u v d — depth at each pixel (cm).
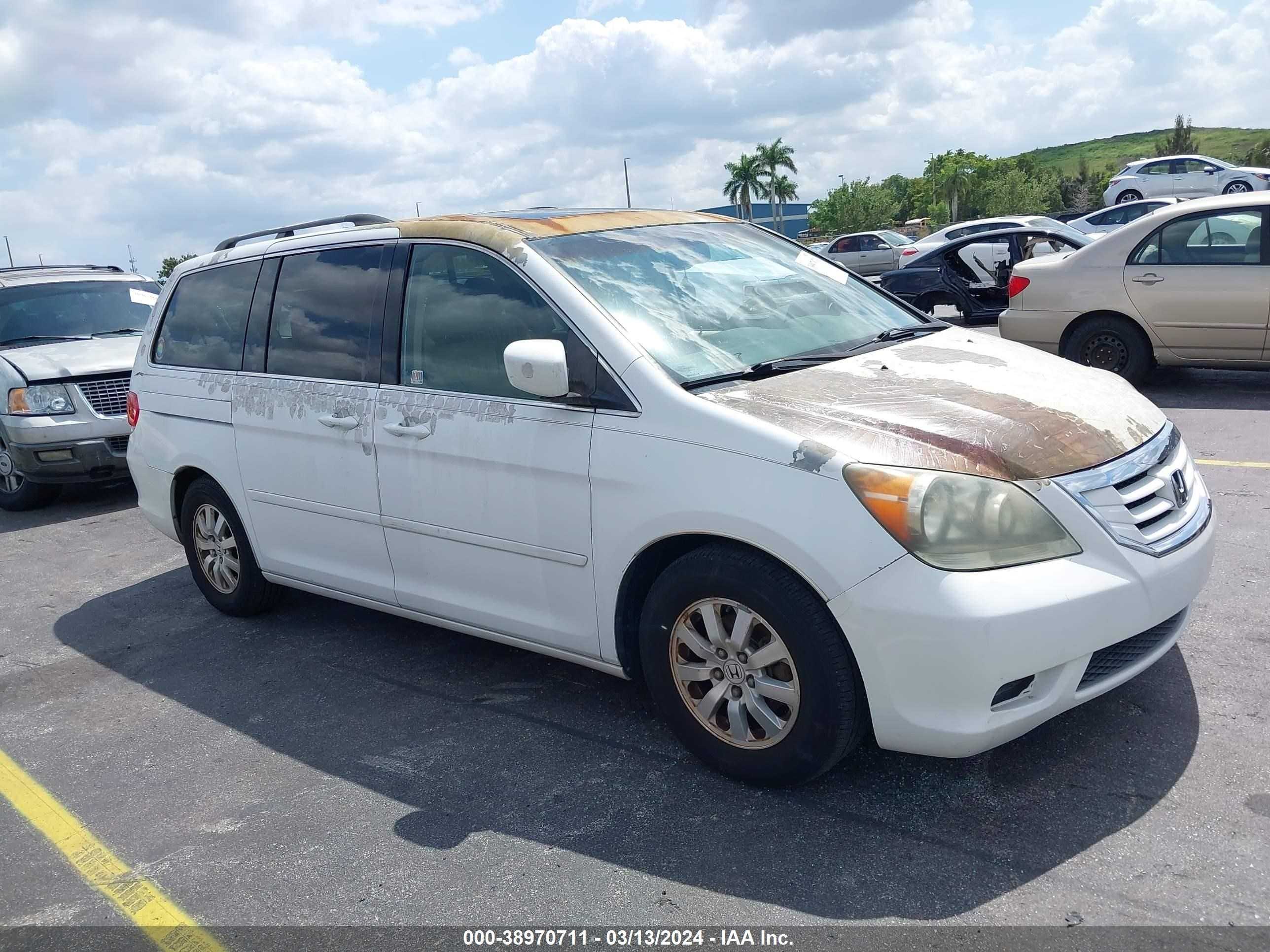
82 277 965
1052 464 293
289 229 520
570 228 398
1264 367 835
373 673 456
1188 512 322
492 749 373
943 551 277
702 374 339
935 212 12962
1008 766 323
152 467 538
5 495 871
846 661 293
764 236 459
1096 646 285
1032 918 256
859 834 297
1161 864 271
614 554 335
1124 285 859
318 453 435
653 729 375
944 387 331
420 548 404
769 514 293
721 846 298
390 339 411
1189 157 2705
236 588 525
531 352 329
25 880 323
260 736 405
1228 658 378
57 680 489
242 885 305
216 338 501
